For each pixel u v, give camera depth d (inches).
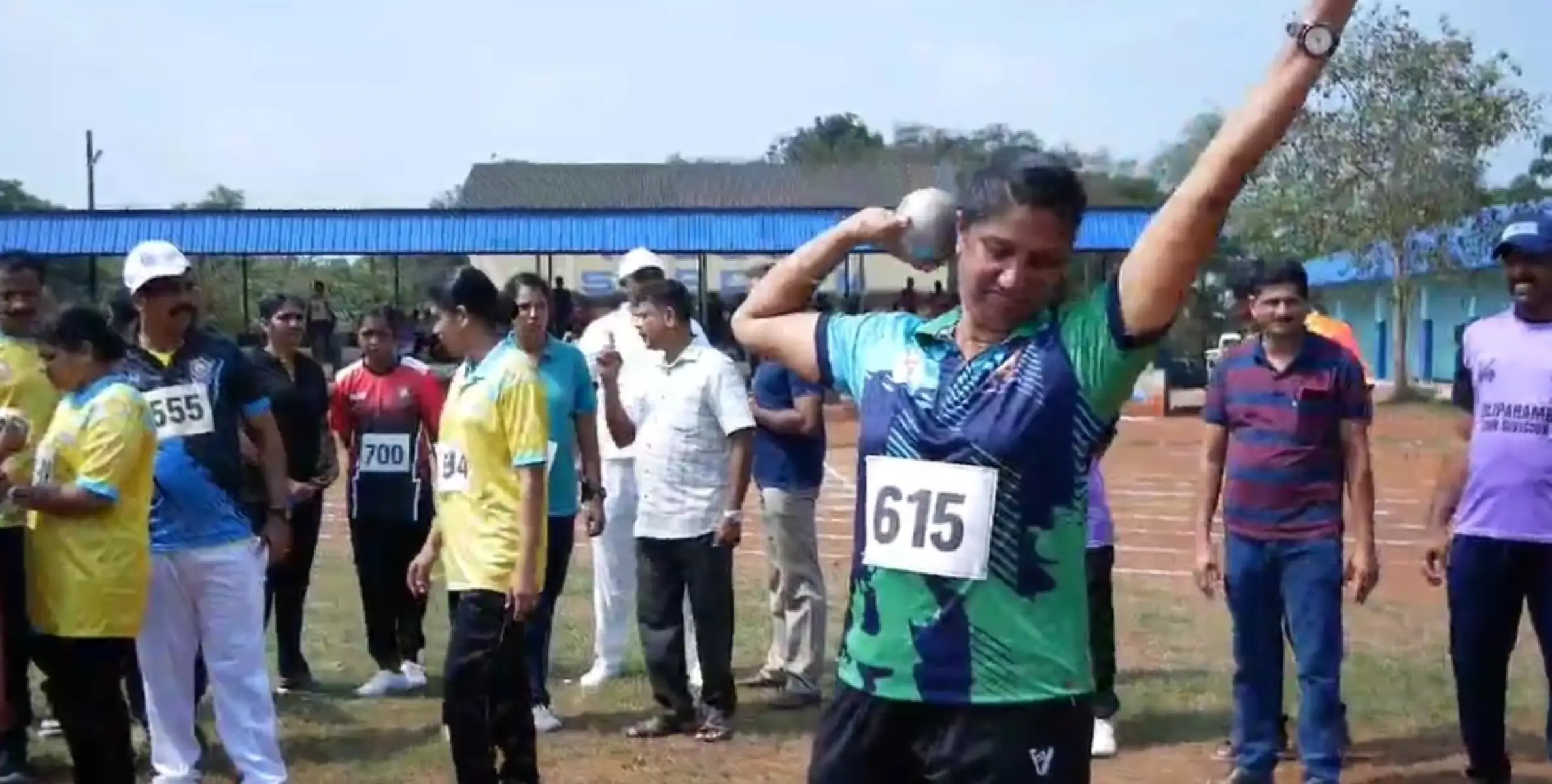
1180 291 123.8
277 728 272.1
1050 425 127.7
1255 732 255.6
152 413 231.0
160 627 237.9
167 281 235.3
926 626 130.2
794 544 323.0
